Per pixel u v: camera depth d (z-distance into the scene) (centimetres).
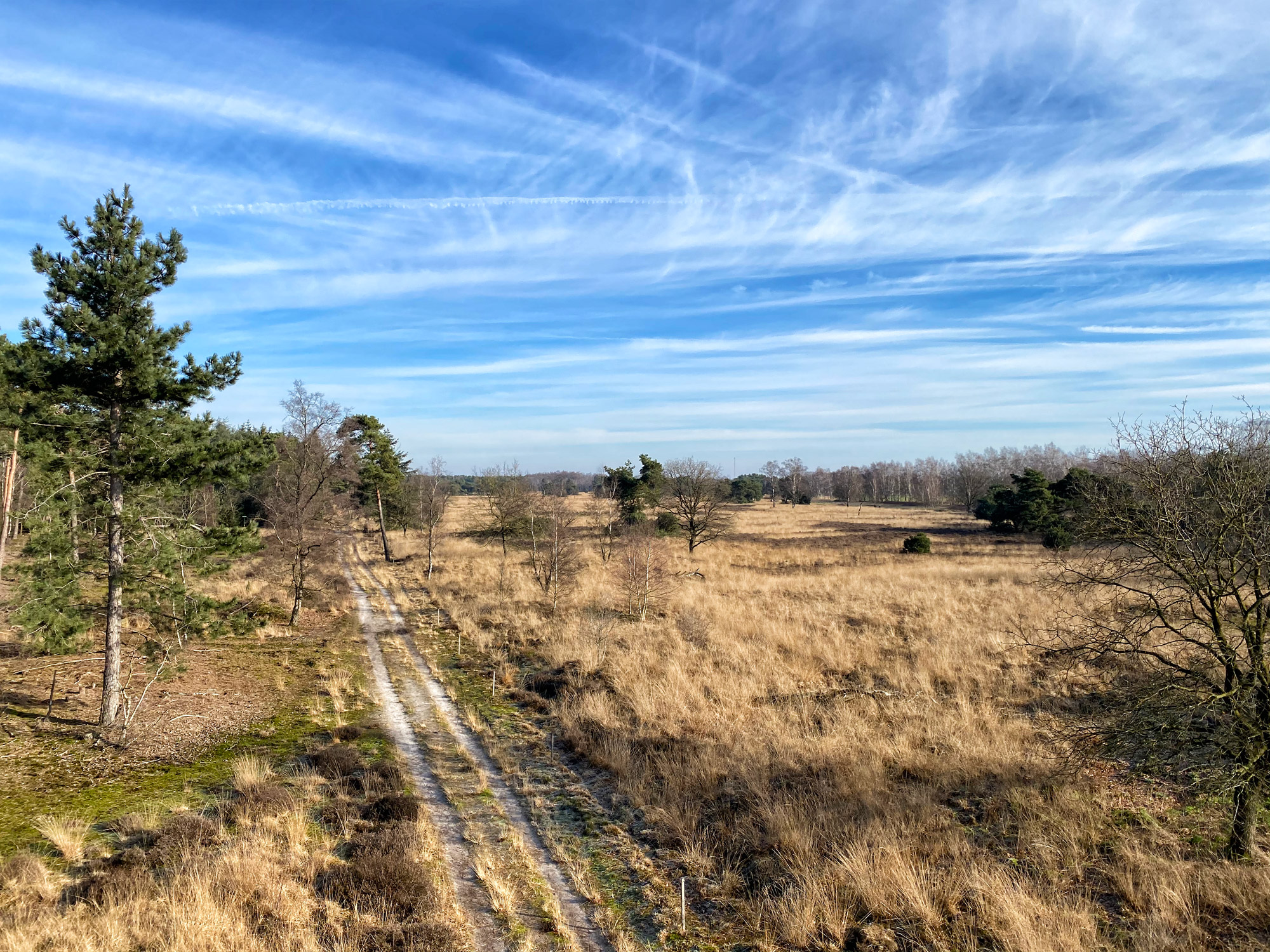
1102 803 982
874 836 902
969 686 1545
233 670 1872
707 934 771
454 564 4050
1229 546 809
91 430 1297
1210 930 698
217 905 782
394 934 742
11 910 758
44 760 1210
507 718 1528
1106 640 899
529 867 917
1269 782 751
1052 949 667
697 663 1800
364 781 1152
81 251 1278
